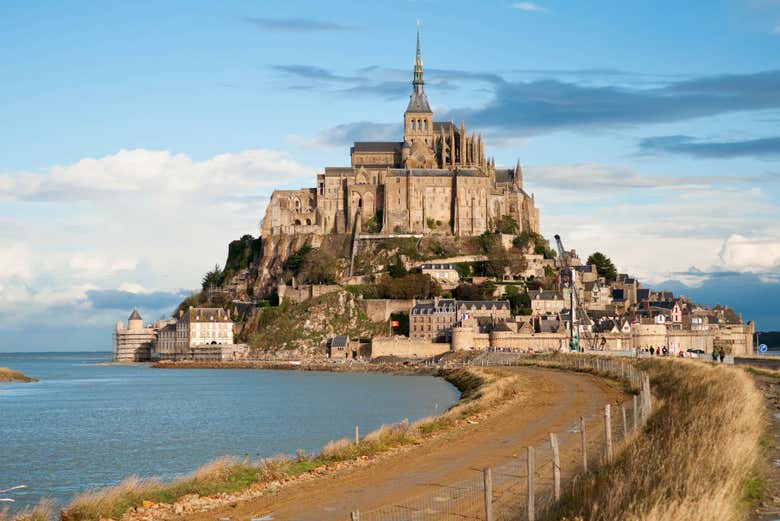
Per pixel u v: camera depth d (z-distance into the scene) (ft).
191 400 605.31
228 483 195.31
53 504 228.43
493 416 314.76
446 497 176.04
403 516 160.76
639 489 140.26
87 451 334.24
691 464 150.71
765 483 156.25
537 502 159.84
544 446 235.40
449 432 277.44
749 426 196.13
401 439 256.73
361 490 187.73
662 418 221.05
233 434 383.86
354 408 507.30
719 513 124.36
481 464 212.64
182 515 169.37
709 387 269.64
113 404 580.30
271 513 169.27
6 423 452.35
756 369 408.67
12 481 266.16
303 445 341.62
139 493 182.80
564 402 349.41
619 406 320.09
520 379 480.23
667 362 431.84
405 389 649.20
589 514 135.54
